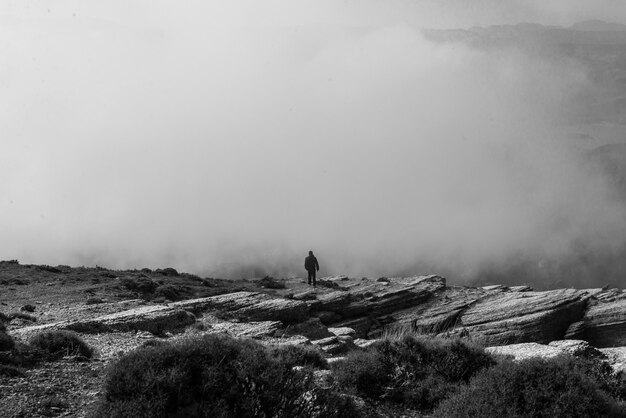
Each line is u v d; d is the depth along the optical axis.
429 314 49.88
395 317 49.03
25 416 10.72
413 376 13.84
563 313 49.03
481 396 11.29
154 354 10.10
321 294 48.34
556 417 10.59
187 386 9.67
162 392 9.38
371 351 14.57
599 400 11.27
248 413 9.55
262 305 31.16
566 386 11.20
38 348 15.88
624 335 47.28
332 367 14.74
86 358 16.06
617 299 52.00
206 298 31.91
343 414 11.18
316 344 23.36
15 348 15.40
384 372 13.81
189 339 10.70
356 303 47.97
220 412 9.27
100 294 33.06
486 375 11.88
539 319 48.03
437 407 12.38
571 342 18.44
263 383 9.99
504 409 10.80
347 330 33.12
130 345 19.59
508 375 11.48
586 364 13.93
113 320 23.11
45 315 25.70
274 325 26.61
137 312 25.03
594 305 50.91
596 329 48.22
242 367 10.05
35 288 34.34
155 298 34.62
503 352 17.02
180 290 38.62
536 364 11.71
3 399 11.55
